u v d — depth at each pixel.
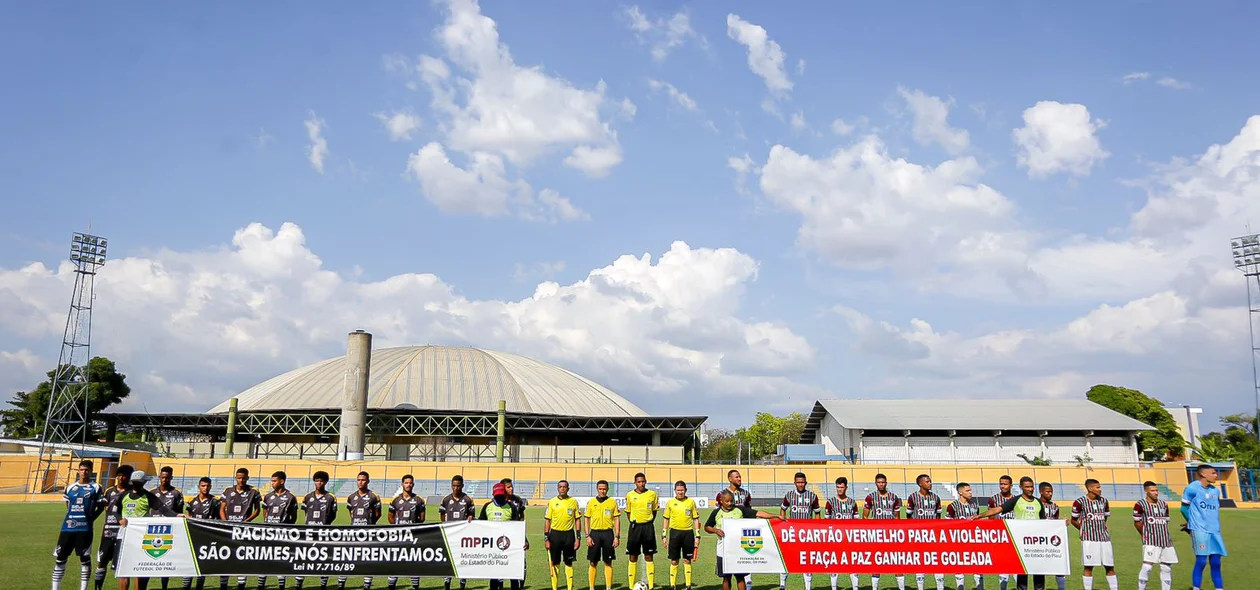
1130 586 17.70
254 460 63.69
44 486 56.91
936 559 15.62
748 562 15.80
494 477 63.66
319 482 16.58
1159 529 15.68
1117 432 69.62
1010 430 69.62
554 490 63.25
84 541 15.34
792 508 16.45
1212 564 15.23
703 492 63.44
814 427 86.44
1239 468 65.12
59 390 86.19
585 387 95.56
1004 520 15.62
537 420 76.44
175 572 15.30
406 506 16.45
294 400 79.12
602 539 16.23
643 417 74.75
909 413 73.25
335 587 17.30
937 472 62.81
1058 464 68.94
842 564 15.71
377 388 80.00
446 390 81.19
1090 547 15.50
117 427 79.00
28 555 21.44
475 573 15.76
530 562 22.02
